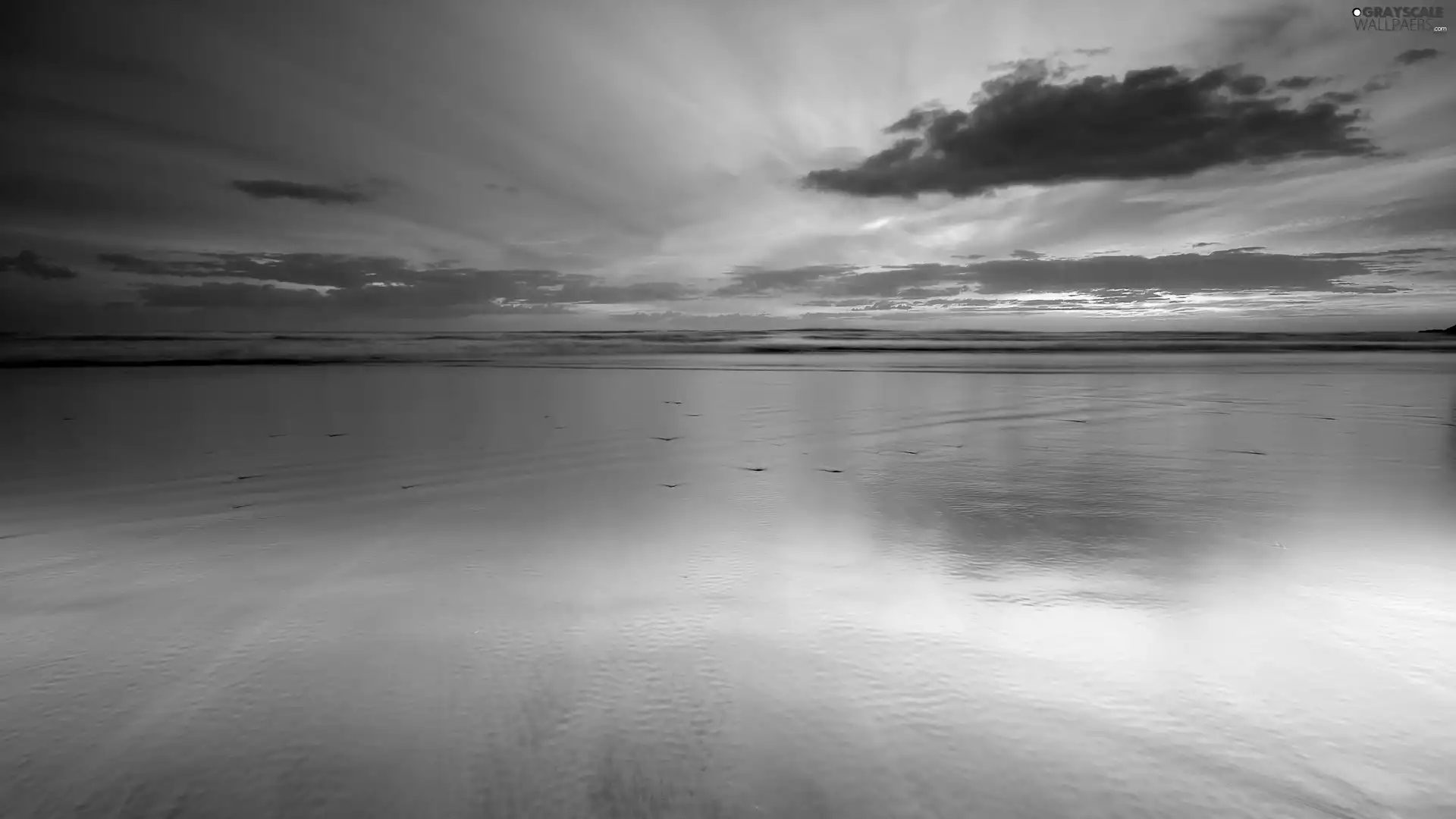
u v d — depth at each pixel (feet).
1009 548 13.94
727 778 7.00
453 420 30.94
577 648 9.73
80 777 7.11
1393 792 6.73
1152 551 13.74
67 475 20.56
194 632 10.36
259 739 7.70
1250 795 6.72
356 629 10.41
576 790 6.83
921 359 76.07
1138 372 55.16
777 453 23.80
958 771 7.09
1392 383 45.39
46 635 10.27
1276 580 12.12
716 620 10.66
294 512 16.93
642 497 18.15
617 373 56.75
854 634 10.14
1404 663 9.14
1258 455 22.97
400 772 7.13
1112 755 7.32
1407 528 15.03
